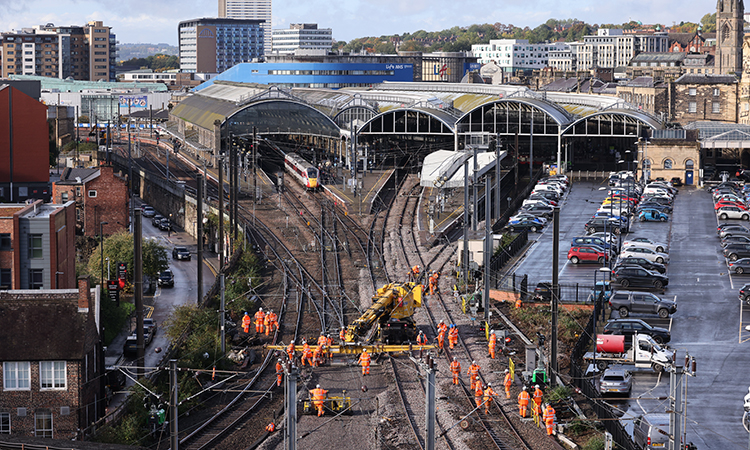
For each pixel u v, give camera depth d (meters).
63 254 75.50
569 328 71.44
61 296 53.50
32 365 52.62
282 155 177.25
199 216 81.75
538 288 79.62
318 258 105.75
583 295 78.38
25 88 190.75
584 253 91.69
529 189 137.75
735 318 72.31
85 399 53.69
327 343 67.44
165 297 94.31
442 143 170.38
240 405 58.41
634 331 65.81
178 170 175.12
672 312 72.25
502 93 176.00
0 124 132.50
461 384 61.06
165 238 130.38
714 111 184.50
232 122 171.25
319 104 192.25
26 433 52.94
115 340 76.06
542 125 159.50
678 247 98.75
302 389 60.50
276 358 68.50
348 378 63.06
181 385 59.19
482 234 96.81
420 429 53.31
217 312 76.06
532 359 59.53
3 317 52.94
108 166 120.62
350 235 118.12
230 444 51.53
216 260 115.38
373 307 69.19
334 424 54.25
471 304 80.62
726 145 142.25
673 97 187.25
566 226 111.56
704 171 152.12
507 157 169.88
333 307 83.31
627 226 105.81
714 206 122.69
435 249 108.94
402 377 62.84
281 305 84.81
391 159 172.62
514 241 98.12
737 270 86.62
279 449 50.19
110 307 77.56
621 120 154.12
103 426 52.62
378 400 58.12
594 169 163.62
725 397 55.66
